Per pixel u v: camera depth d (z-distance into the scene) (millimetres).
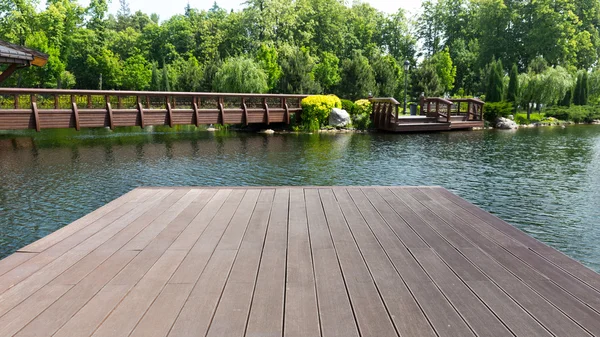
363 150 13047
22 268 2504
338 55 43406
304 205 4191
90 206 6324
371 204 4246
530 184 8148
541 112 29609
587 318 1888
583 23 40281
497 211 6309
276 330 1768
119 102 15633
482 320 1863
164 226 3432
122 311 1943
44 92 13523
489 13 40438
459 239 3100
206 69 26453
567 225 5652
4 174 8773
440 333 1746
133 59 39406
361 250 2840
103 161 10586
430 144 14781
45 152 11992
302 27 40750
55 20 35375
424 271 2459
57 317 1887
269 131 19109
